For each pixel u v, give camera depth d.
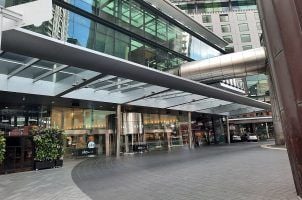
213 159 14.10
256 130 45.91
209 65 19.58
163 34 26.27
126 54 21.84
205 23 56.16
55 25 16.09
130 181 8.52
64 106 19.66
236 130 45.62
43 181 9.33
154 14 25.67
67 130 19.86
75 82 13.75
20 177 10.56
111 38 20.70
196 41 30.86
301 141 4.09
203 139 34.97
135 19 23.14
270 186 6.30
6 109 16.70
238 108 30.00
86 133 21.09
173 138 28.22
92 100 17.84
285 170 8.55
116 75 11.76
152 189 7.01
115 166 13.33
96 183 8.45
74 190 7.39
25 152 12.76
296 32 3.89
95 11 19.23
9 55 11.25
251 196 5.49
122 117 23.69
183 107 26.34
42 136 13.25
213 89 17.48
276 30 4.45
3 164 11.78
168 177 8.91
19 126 17.08
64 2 17.05
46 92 15.47
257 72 18.56
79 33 18.02
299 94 3.95
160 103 23.02
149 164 13.46
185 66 21.20
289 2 3.99
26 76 14.62
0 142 10.81
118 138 19.91
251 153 16.20
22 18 3.99
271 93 19.66
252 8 56.72
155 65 24.69
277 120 20.02
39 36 8.53
